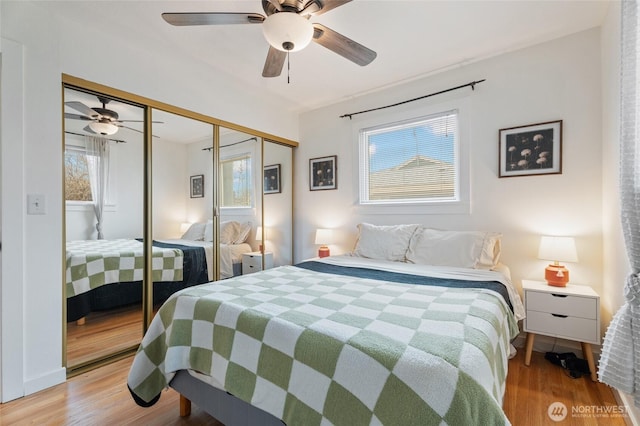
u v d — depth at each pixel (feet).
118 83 7.36
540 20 6.83
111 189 7.44
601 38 6.95
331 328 3.51
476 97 8.67
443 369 2.68
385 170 10.61
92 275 7.06
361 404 2.86
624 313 4.02
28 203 5.76
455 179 9.18
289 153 12.90
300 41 5.40
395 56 8.32
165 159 8.51
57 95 6.21
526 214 7.92
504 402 5.42
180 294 5.08
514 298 6.20
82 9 6.23
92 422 4.94
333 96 11.16
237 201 10.65
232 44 7.64
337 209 11.74
